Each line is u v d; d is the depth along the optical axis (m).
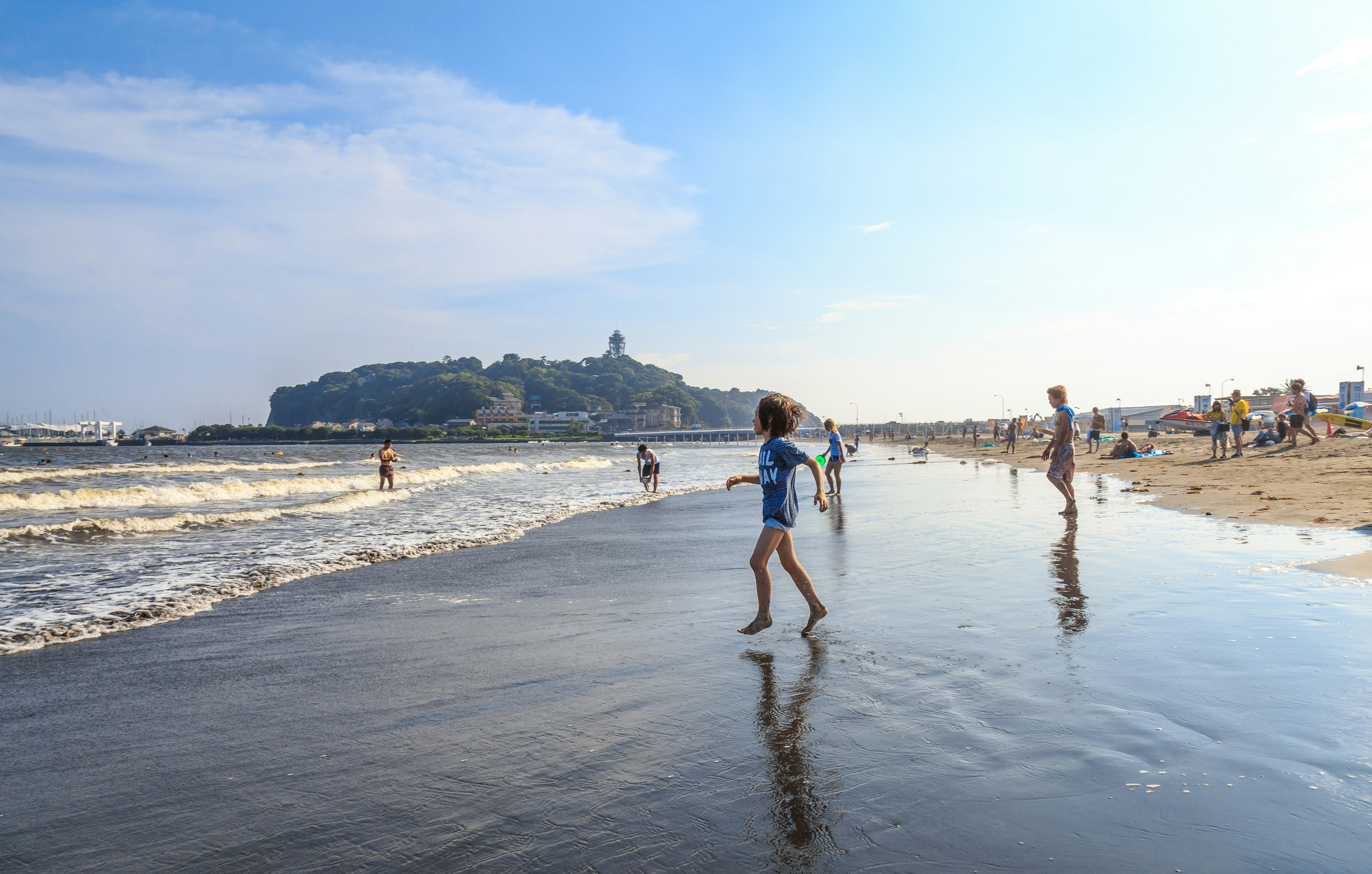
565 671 4.23
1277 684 3.47
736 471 39.91
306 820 2.56
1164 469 21.08
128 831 2.53
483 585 7.23
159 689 4.14
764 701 3.58
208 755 3.16
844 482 23.62
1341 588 5.49
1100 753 2.81
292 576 7.91
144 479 32.56
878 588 6.33
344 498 18.55
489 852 2.31
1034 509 12.78
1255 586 5.65
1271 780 2.53
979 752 2.87
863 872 2.11
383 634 5.34
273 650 4.95
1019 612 5.17
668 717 3.41
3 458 80.50
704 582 7.10
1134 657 3.98
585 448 162.75
